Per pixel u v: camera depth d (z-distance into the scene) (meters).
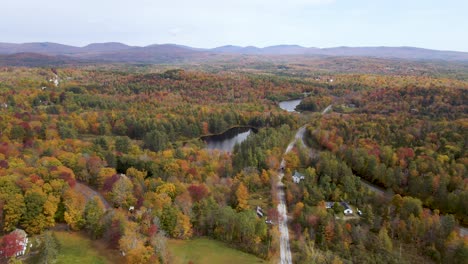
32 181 85.69
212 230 86.25
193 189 95.31
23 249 69.44
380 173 120.94
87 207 81.50
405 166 123.06
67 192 83.12
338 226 87.06
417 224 88.00
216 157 134.38
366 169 127.12
